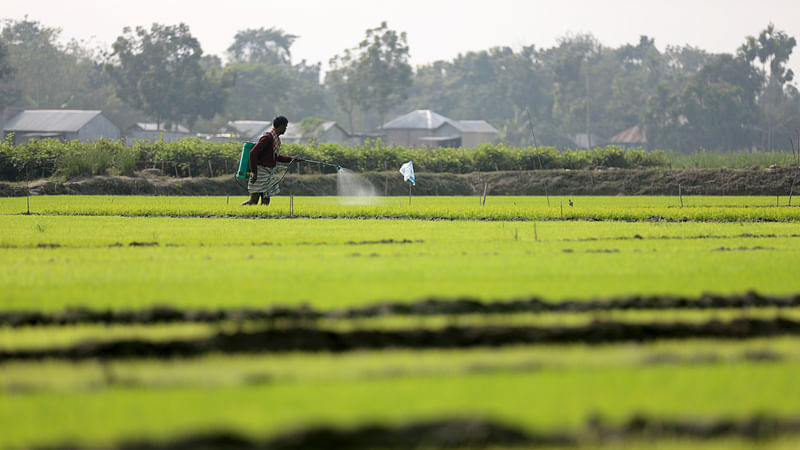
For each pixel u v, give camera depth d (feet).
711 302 129.80
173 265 170.09
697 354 97.25
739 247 212.02
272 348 101.35
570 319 118.21
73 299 129.18
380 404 78.18
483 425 69.51
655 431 70.79
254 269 163.53
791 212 327.47
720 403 79.46
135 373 90.22
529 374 89.35
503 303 124.26
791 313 124.88
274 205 412.16
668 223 301.22
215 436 66.90
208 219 321.11
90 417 74.54
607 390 83.20
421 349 102.94
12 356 97.09
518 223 302.04
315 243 223.30
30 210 370.12
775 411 77.00
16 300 128.57
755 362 94.94
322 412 75.77
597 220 321.73
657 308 127.44
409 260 180.04
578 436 69.51
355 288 139.13
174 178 623.36
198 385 84.94
